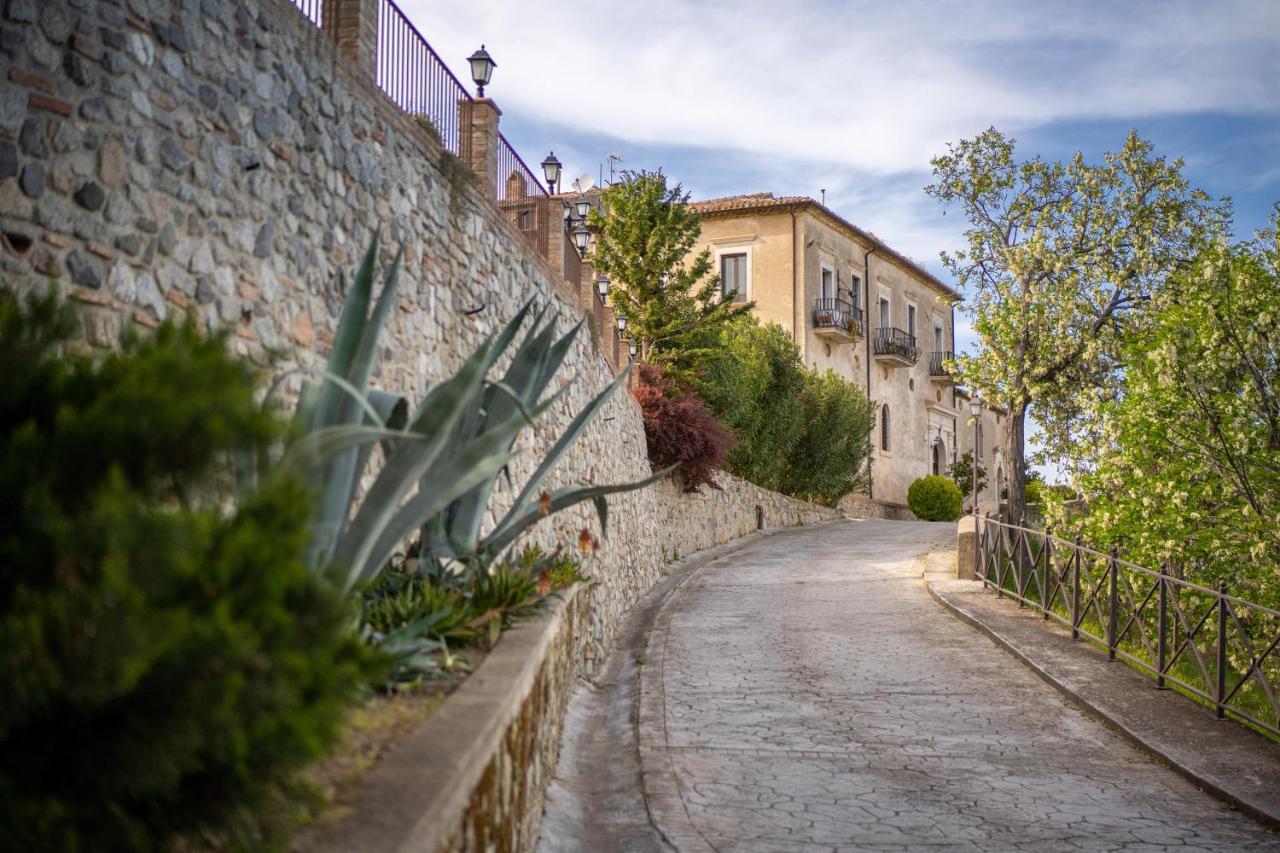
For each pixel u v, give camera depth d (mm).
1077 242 18953
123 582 1720
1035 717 8102
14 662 1664
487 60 9781
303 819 2221
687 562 19734
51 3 4059
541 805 5152
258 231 5480
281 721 1872
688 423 20047
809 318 33031
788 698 8555
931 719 7961
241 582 1900
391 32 7770
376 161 7051
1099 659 10023
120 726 1781
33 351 2178
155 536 1767
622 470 15977
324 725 1926
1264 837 5410
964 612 12609
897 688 9000
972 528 16094
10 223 3814
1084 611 11016
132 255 4441
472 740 2939
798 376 28328
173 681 1766
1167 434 12453
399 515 4051
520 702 4004
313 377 5117
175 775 1782
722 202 34656
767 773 6445
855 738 7359
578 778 6309
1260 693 9648
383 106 7219
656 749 6957
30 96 3938
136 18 4539
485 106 9719
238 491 2721
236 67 5340
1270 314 11672
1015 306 18562
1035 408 18672
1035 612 12648
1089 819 5676
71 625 1707
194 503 2068
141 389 1920
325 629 2082
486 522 8250
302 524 2074
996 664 10102
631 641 11922
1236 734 7406
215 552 1900
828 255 34844
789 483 30609
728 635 11586
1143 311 17766
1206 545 11922
